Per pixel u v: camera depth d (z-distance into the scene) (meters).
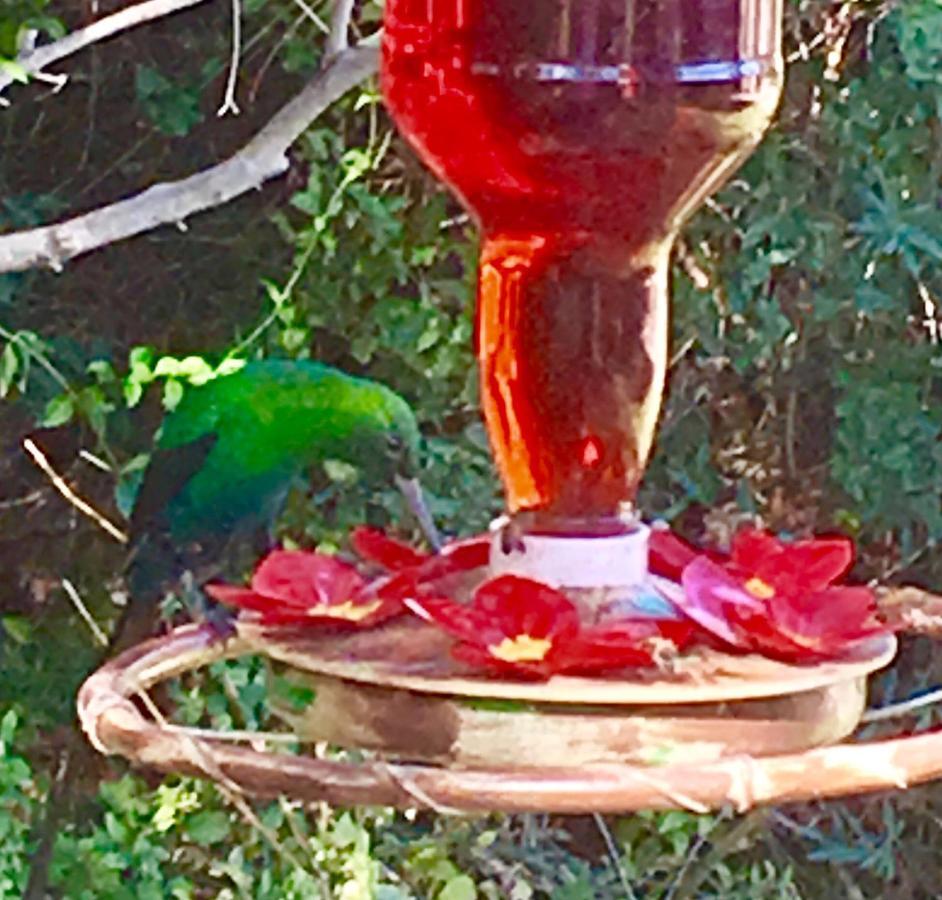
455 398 5.11
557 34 1.94
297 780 1.63
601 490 2.06
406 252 5.05
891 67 5.05
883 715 2.10
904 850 5.55
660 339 2.08
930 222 5.07
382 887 5.06
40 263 3.25
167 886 4.94
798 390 5.30
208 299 5.23
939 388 5.25
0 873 4.76
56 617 5.16
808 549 2.08
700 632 1.93
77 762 5.00
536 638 1.82
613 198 1.99
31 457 5.17
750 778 1.64
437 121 2.00
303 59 5.09
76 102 5.19
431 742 1.80
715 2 1.95
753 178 5.09
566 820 5.51
